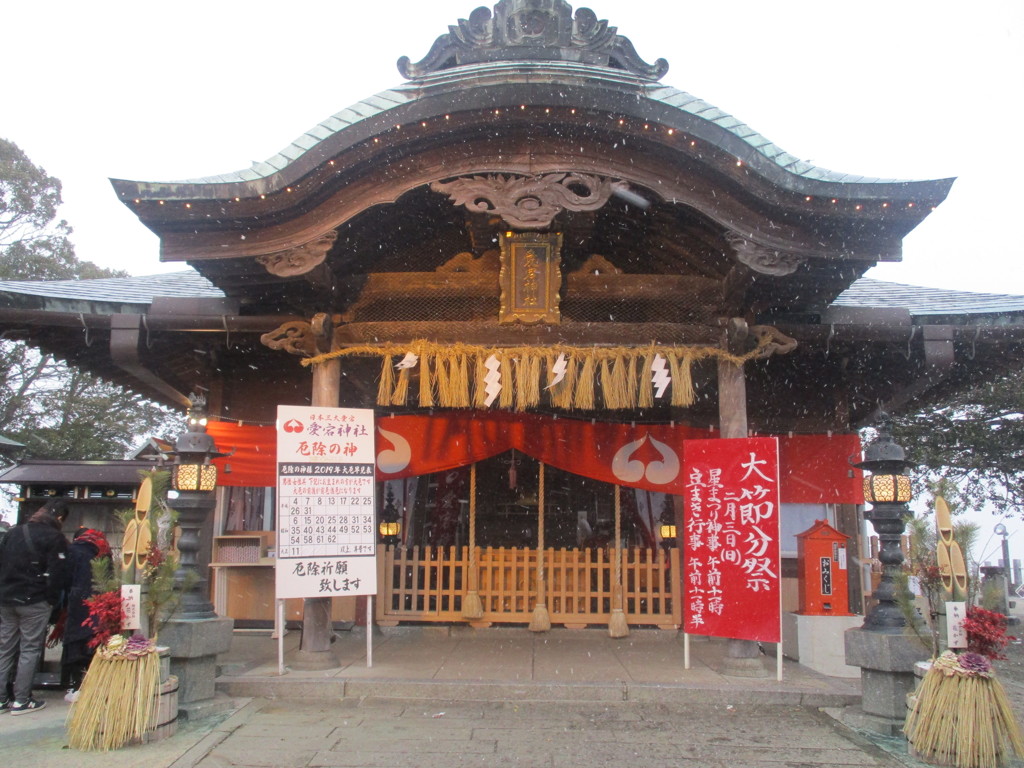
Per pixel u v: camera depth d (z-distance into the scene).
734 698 6.82
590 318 8.55
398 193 7.28
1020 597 21.31
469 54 7.79
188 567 6.70
